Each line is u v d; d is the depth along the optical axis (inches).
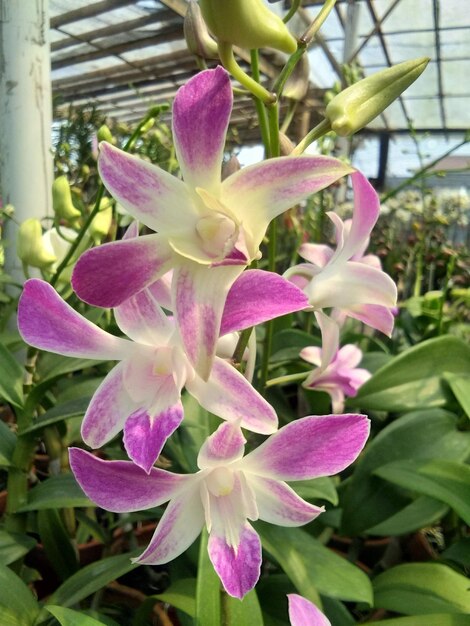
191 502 5.0
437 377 9.6
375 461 8.8
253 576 4.7
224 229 4.3
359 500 8.5
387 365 9.7
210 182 4.2
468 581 7.3
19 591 6.4
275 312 4.0
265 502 5.1
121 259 4.1
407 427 9.2
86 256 4.0
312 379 7.7
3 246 12.0
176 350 4.7
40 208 11.9
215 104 4.1
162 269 4.3
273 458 4.8
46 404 9.3
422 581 7.4
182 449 7.8
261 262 11.2
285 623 7.6
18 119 11.4
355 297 6.0
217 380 4.7
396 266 19.9
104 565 7.1
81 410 7.5
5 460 7.7
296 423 4.7
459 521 10.1
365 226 5.7
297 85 7.5
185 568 8.3
